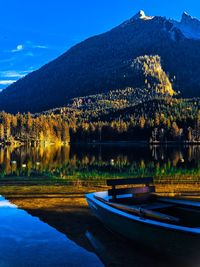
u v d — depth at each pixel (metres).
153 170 28.09
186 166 32.25
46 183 20.28
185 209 10.03
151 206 10.38
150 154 59.53
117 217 9.47
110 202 10.41
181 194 16.38
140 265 8.45
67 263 8.66
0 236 10.56
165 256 8.48
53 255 9.14
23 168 31.67
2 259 8.92
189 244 7.54
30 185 19.55
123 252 9.26
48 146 118.62
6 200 15.30
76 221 11.96
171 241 7.93
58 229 11.13
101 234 10.63
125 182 11.44
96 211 11.05
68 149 91.50
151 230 8.31
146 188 11.25
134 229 8.97
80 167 32.28
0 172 27.31
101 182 20.53
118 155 56.94
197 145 115.06
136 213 9.35
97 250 9.41
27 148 99.88
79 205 14.19
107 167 31.88
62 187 18.70
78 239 10.24
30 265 8.56
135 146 110.75
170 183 20.08
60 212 13.12
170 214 10.37
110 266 8.45
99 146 115.50
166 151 72.50
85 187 18.66
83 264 8.59
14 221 11.98
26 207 13.91
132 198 11.05
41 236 10.51
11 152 73.56
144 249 9.15
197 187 18.58
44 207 13.89
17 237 10.46
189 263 7.89
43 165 35.59
